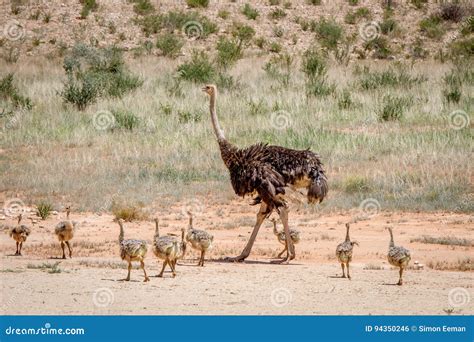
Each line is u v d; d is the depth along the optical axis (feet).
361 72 366.43
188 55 416.05
